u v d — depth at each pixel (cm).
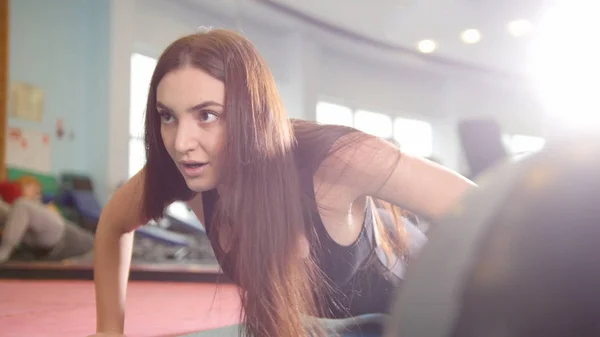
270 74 96
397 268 130
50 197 666
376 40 995
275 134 93
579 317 26
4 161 649
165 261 549
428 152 1126
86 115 774
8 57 668
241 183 92
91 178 760
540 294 27
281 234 91
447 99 1120
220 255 115
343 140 101
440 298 31
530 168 31
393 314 35
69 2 766
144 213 125
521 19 841
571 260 27
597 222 27
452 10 886
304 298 94
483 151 277
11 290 327
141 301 279
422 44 1001
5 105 657
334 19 944
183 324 200
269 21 924
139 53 800
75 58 768
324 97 1002
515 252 28
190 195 119
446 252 32
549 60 766
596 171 28
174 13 825
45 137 725
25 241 444
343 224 111
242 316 94
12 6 706
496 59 1009
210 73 92
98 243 135
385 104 1085
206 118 93
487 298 28
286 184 93
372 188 102
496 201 32
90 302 270
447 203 96
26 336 172
